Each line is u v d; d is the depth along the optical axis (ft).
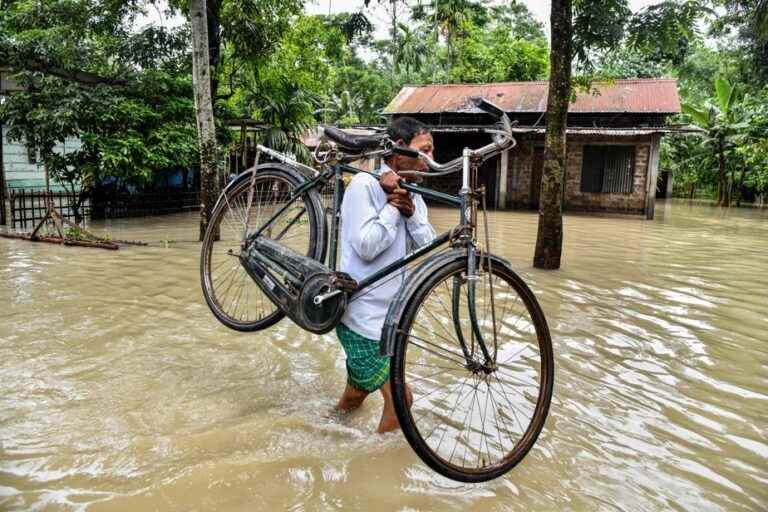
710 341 14.52
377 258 8.80
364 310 8.77
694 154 77.92
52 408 9.87
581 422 9.86
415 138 8.90
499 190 57.77
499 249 29.40
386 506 7.33
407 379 11.57
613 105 53.67
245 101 65.31
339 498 7.47
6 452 8.36
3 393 10.44
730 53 70.13
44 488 7.47
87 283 19.52
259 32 46.11
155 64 46.47
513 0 27.58
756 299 19.26
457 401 10.57
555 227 23.58
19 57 36.11
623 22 23.80
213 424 9.40
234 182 11.23
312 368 12.09
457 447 8.87
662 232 40.24
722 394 11.20
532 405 10.48
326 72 62.64
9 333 13.93
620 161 54.70
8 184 50.47
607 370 12.34
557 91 22.53
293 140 65.87
